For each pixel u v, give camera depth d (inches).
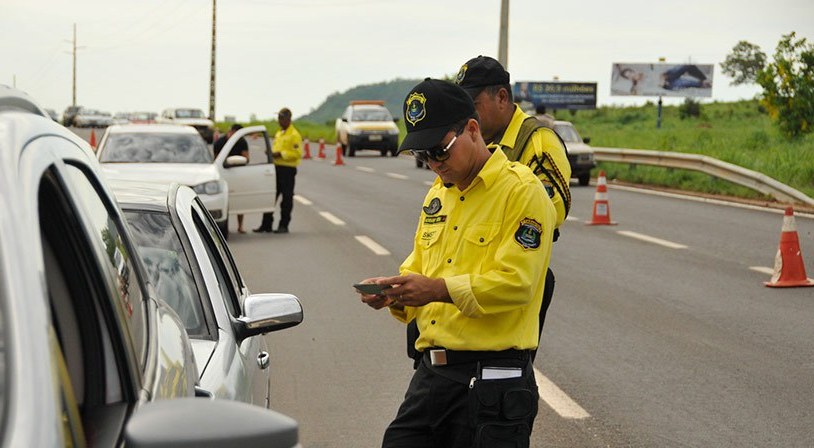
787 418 282.4
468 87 203.8
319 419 279.0
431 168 162.9
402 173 1434.5
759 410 289.6
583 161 1163.9
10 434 64.8
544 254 161.0
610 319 415.2
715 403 296.0
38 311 72.2
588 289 484.7
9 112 93.4
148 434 73.7
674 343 372.2
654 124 2898.6
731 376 326.0
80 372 92.0
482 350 160.9
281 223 727.1
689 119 3036.4
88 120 3282.5
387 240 679.1
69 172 98.9
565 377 323.6
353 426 273.0
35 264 74.7
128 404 93.4
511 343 161.3
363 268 553.6
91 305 94.7
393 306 171.6
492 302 156.3
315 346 367.6
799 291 482.3
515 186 160.9
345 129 1940.2
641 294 472.4
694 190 1074.1
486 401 159.5
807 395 305.6
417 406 165.0
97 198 112.9
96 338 94.1
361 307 441.1
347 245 651.5
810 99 1464.1
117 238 115.9
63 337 90.4
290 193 725.3
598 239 675.4
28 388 67.7
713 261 577.0
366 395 303.4
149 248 195.8
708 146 1459.2
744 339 379.6
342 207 922.7
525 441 161.8
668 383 317.1
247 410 79.0
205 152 671.1
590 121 3265.3
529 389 163.2
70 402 77.1
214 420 76.5
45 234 91.1
